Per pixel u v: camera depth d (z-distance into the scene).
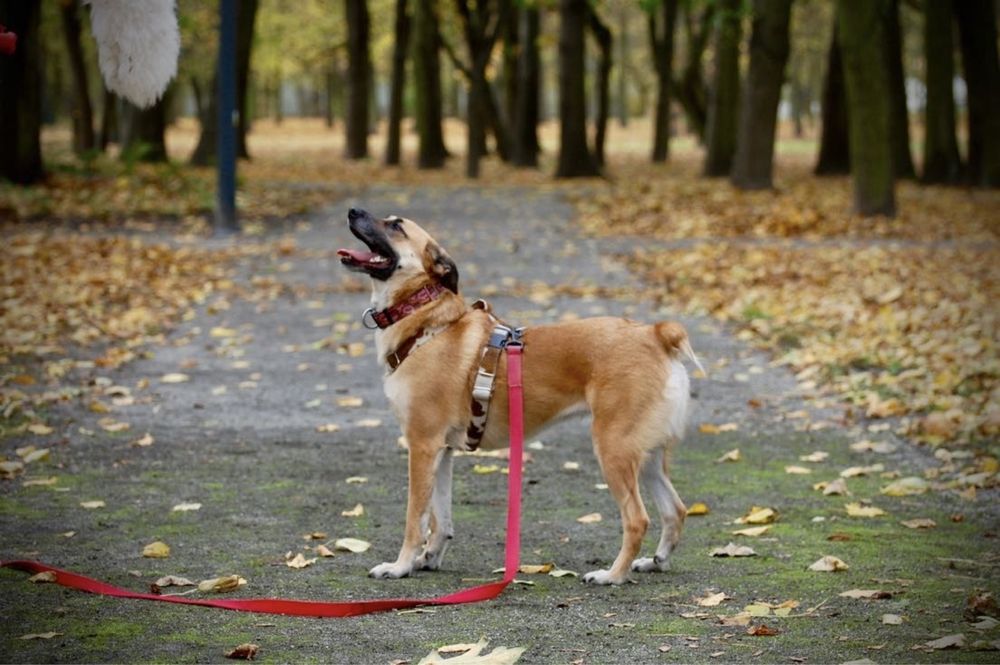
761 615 4.82
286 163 36.47
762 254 16.27
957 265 15.30
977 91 27.66
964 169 28.50
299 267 15.47
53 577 5.21
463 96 81.56
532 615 4.88
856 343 10.70
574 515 6.47
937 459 7.50
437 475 5.64
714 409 8.91
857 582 5.29
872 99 20.05
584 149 31.56
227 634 4.61
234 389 9.40
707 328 11.83
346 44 39.88
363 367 10.23
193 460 7.47
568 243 17.97
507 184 29.41
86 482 6.96
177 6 5.55
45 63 49.84
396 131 37.16
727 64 31.72
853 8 19.77
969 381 9.24
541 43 35.97
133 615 4.81
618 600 5.09
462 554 5.84
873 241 17.89
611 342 5.36
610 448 5.27
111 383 9.41
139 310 12.09
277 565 5.59
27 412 8.37
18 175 21.73
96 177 24.39
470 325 5.55
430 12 35.16
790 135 71.88
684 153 49.75
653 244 17.89
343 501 6.67
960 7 27.67
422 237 5.54
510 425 5.39
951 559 5.61
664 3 39.53
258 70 54.56
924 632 4.62
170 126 66.62
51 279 13.67
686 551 5.85
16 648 4.41
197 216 20.06
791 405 9.02
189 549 5.79
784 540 5.98
